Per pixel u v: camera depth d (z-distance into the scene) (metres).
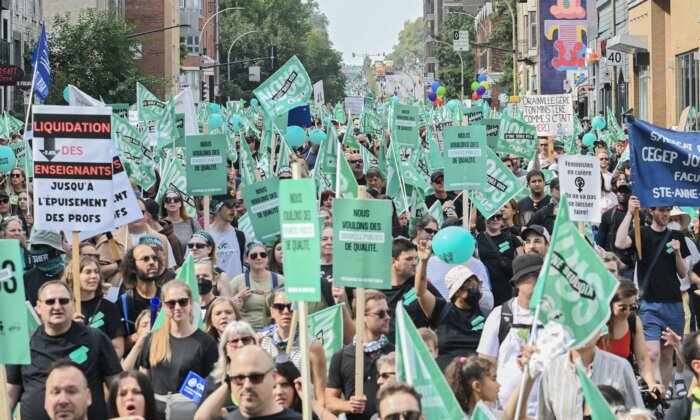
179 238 20.97
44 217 14.48
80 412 10.43
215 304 13.88
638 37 67.88
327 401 12.79
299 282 11.01
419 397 9.03
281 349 13.30
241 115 57.44
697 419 11.13
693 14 59.06
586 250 10.28
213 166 22.47
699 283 18.28
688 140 17.70
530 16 118.81
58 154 14.45
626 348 13.88
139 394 11.38
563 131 38.28
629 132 17.75
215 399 11.56
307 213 11.04
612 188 24.39
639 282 18.23
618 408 10.61
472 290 14.66
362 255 12.54
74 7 94.56
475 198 20.81
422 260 14.52
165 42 113.12
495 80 147.88
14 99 76.56
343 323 14.96
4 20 74.50
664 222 18.23
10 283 10.90
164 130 29.64
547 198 22.84
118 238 19.38
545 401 11.48
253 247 16.88
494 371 11.27
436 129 34.31
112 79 70.12
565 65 90.94
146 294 15.40
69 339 12.41
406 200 22.30
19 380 12.53
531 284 12.98
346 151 34.34
